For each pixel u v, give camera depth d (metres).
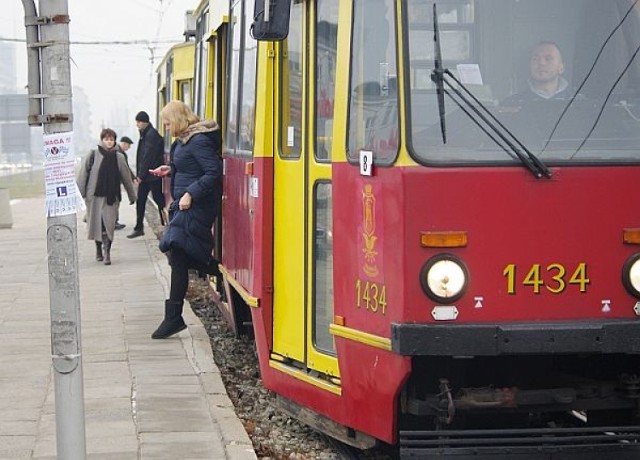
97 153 30.75
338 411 12.07
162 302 23.58
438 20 10.70
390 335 10.51
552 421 12.92
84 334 19.75
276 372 13.62
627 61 11.11
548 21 10.97
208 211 18.42
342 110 11.66
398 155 10.47
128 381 15.91
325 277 12.36
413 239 10.34
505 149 10.49
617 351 10.38
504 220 10.41
